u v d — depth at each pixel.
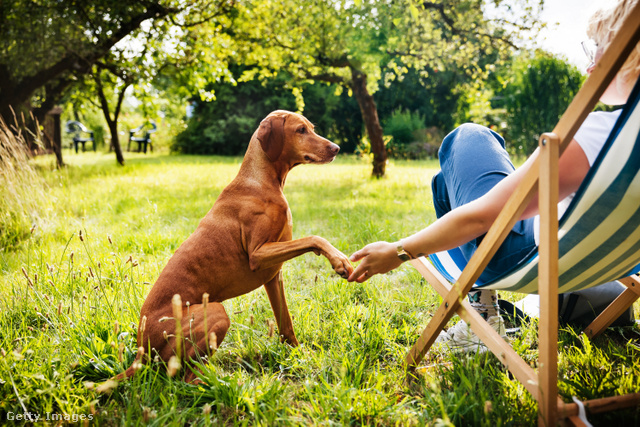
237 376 2.02
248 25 9.75
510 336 2.52
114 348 2.10
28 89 9.36
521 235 1.92
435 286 2.06
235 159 18.98
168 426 1.68
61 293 2.97
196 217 5.70
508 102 17.28
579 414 1.50
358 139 22.83
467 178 2.05
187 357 2.03
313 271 3.72
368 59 8.78
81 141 22.33
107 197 7.15
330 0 9.00
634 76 1.49
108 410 1.88
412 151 18.91
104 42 9.39
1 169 4.41
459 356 2.24
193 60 10.64
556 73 16.03
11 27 8.61
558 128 1.41
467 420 1.70
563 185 1.62
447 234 1.75
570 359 2.15
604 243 1.56
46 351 2.25
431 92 22.97
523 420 1.71
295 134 2.34
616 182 1.36
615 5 1.49
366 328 2.56
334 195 7.64
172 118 25.78
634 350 2.29
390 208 5.97
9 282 3.24
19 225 4.43
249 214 2.23
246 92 23.02
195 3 9.49
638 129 1.26
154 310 2.10
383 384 2.02
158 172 11.86
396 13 8.08
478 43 9.40
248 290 2.33
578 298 2.55
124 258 3.77
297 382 2.17
